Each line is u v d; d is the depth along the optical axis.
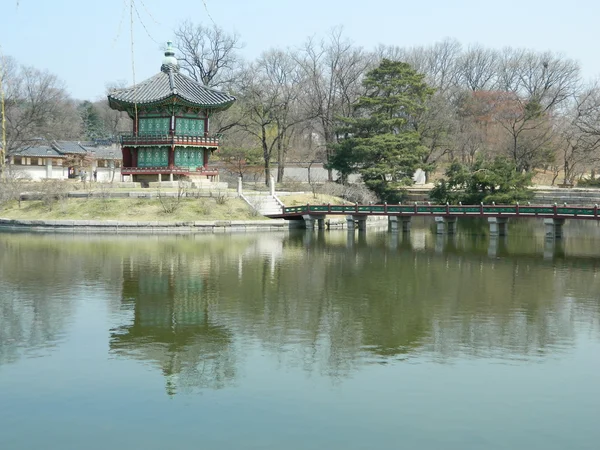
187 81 76.88
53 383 20.23
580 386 20.12
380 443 16.41
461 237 61.22
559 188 87.31
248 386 20.08
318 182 92.56
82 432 16.97
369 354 23.17
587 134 88.19
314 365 21.97
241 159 97.25
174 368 21.66
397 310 29.59
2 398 19.06
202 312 29.05
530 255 48.25
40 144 108.81
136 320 27.64
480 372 21.30
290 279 37.25
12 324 26.83
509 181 72.81
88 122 145.62
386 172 81.69
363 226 66.19
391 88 85.44
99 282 35.62
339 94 98.62
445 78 130.00
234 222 63.28
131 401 18.95
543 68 114.62
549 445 16.36
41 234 59.19
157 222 61.09
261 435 16.83
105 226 60.84
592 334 25.73
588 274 39.34
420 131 92.69
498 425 17.42
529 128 94.31
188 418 17.81
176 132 73.38
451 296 32.66
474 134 100.94
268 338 25.11
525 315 28.72
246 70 96.12
